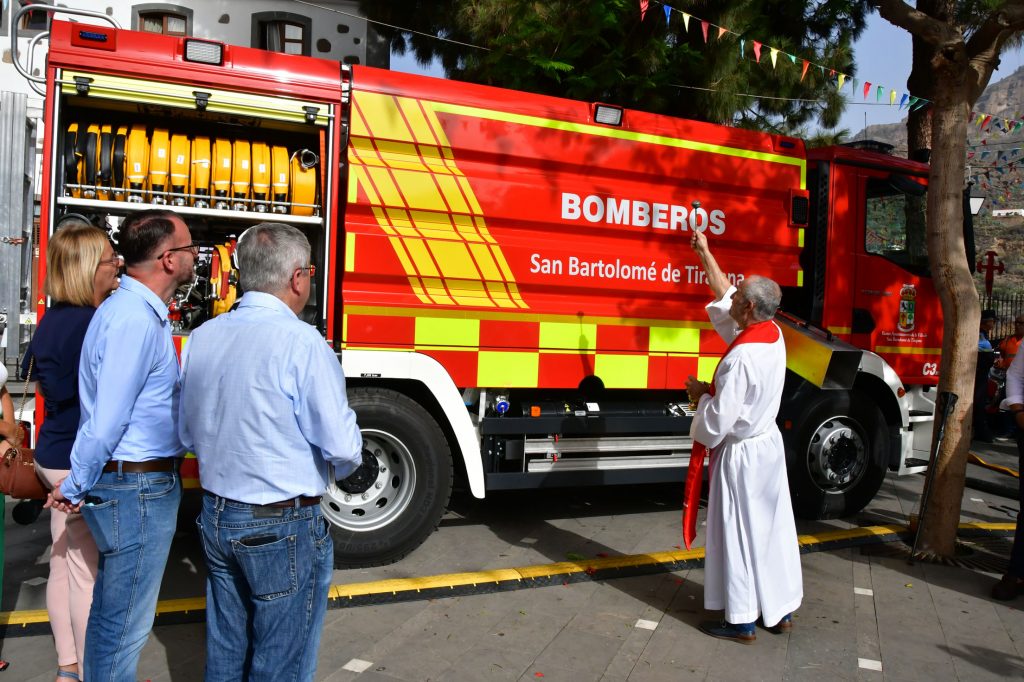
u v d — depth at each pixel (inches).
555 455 211.2
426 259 189.5
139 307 108.8
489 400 206.1
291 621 100.0
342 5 589.0
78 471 103.2
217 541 99.5
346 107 185.2
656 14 350.9
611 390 229.8
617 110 210.4
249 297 103.3
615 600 177.5
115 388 103.7
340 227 186.9
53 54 162.2
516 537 217.0
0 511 142.9
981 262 692.1
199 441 100.4
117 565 108.4
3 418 132.3
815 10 414.0
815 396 235.9
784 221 233.9
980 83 214.1
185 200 175.8
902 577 198.1
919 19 207.5
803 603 179.9
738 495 157.9
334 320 187.2
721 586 161.9
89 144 167.6
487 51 397.1
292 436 99.0
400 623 161.3
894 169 254.4
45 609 159.9
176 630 154.7
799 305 249.0
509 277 199.0
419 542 193.2
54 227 162.7
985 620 173.5
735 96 390.6
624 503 255.8
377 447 191.8
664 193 218.4
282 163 182.1
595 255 208.5
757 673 145.7
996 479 327.0
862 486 243.9
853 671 147.8
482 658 147.6
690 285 221.3
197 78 171.0
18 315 284.7
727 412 155.5
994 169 385.4
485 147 195.9
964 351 209.5
